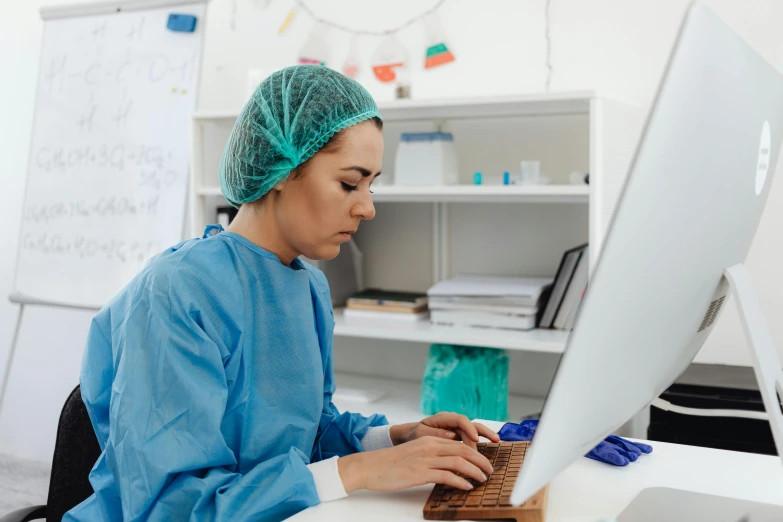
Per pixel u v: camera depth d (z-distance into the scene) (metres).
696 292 0.82
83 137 2.84
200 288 1.07
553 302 2.23
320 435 1.27
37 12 3.23
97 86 2.82
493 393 2.21
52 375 3.25
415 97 2.60
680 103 0.65
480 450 1.12
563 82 2.39
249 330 1.11
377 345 2.74
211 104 2.92
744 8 2.14
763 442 1.74
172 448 0.97
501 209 2.53
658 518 0.90
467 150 2.55
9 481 2.97
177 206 2.66
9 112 3.31
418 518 0.93
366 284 2.76
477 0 2.48
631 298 0.71
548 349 2.03
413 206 2.65
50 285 2.88
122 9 2.79
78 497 1.26
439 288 2.31
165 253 1.13
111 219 2.78
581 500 0.97
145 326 1.02
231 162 1.17
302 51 2.74
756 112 0.79
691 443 1.80
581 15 2.35
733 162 0.77
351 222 1.14
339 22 2.68
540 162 2.45
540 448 0.70
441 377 2.21
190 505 0.96
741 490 1.01
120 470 0.97
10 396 3.33
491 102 2.06
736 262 0.91
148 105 2.72
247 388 1.10
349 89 1.13
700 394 1.80
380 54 2.62
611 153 2.03
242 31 2.85
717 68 0.68
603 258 0.66
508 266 2.54
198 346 1.02
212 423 1.00
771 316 2.17
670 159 0.66
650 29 2.26
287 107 1.11
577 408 0.72
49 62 2.91
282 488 0.96
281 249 1.17
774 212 2.15
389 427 1.24
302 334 1.15
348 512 0.95
